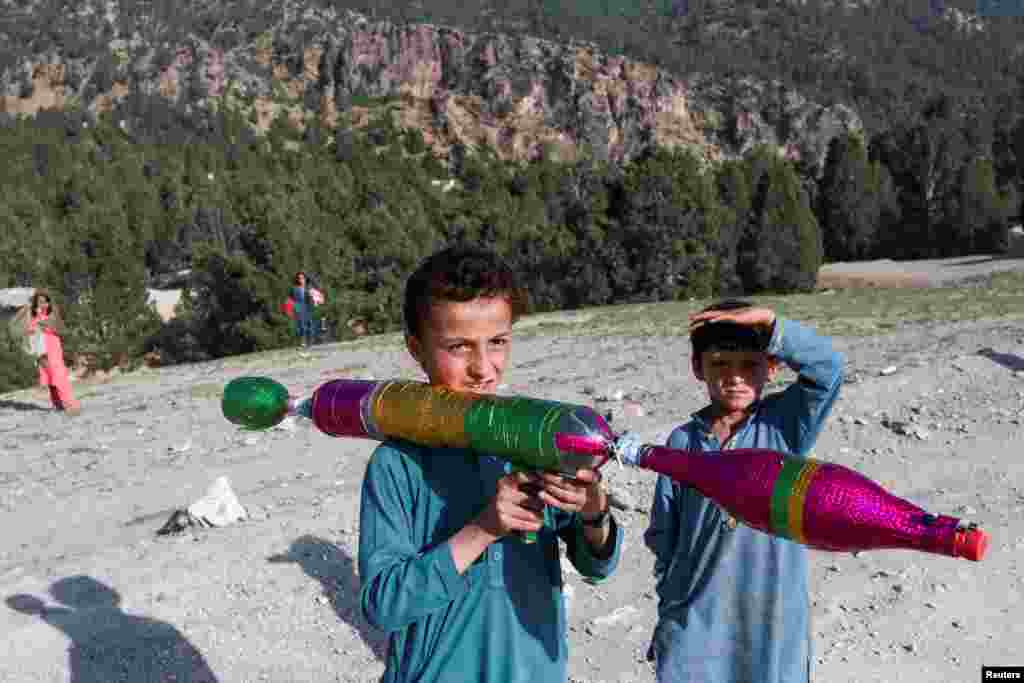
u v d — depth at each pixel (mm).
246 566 5996
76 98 197000
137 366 56969
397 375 15406
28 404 15281
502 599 2275
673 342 15461
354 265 50875
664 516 3289
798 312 18609
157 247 89000
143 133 178375
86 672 4902
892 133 95375
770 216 62219
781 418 3150
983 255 79125
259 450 9383
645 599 5355
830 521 1920
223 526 6770
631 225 52500
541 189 99000
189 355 51906
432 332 2248
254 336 45781
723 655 3090
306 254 47844
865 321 15820
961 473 6938
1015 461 7047
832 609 5176
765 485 1984
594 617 5180
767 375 3170
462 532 2125
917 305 18594
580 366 13477
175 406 13641
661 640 3191
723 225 60188
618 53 199000
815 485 1938
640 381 11320
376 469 2307
